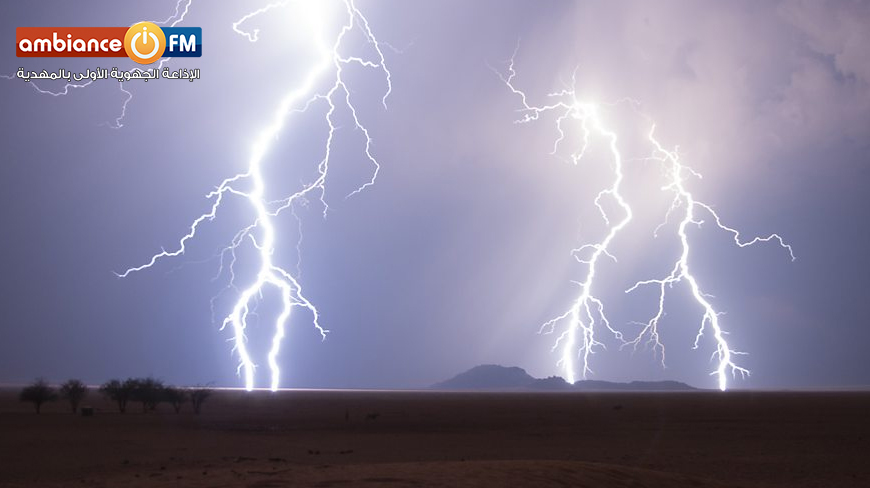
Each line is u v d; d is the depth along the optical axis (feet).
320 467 47.62
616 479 45.68
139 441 97.35
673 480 48.93
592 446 94.94
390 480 40.73
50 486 46.85
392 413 185.98
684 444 98.78
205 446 90.74
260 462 64.18
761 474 67.05
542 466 46.62
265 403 254.27
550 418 163.73
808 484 60.70
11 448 86.79
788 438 108.58
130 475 53.62
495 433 119.14
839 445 97.30
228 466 59.88
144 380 196.34
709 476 64.85
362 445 94.84
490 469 44.78
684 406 231.09
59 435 106.63
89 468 65.77
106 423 136.36
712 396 400.47
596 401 301.43
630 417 166.61
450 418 163.73
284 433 116.78
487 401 307.58
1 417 152.97
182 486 41.19
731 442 101.91
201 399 184.24
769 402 270.87
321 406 232.73
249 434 112.98
